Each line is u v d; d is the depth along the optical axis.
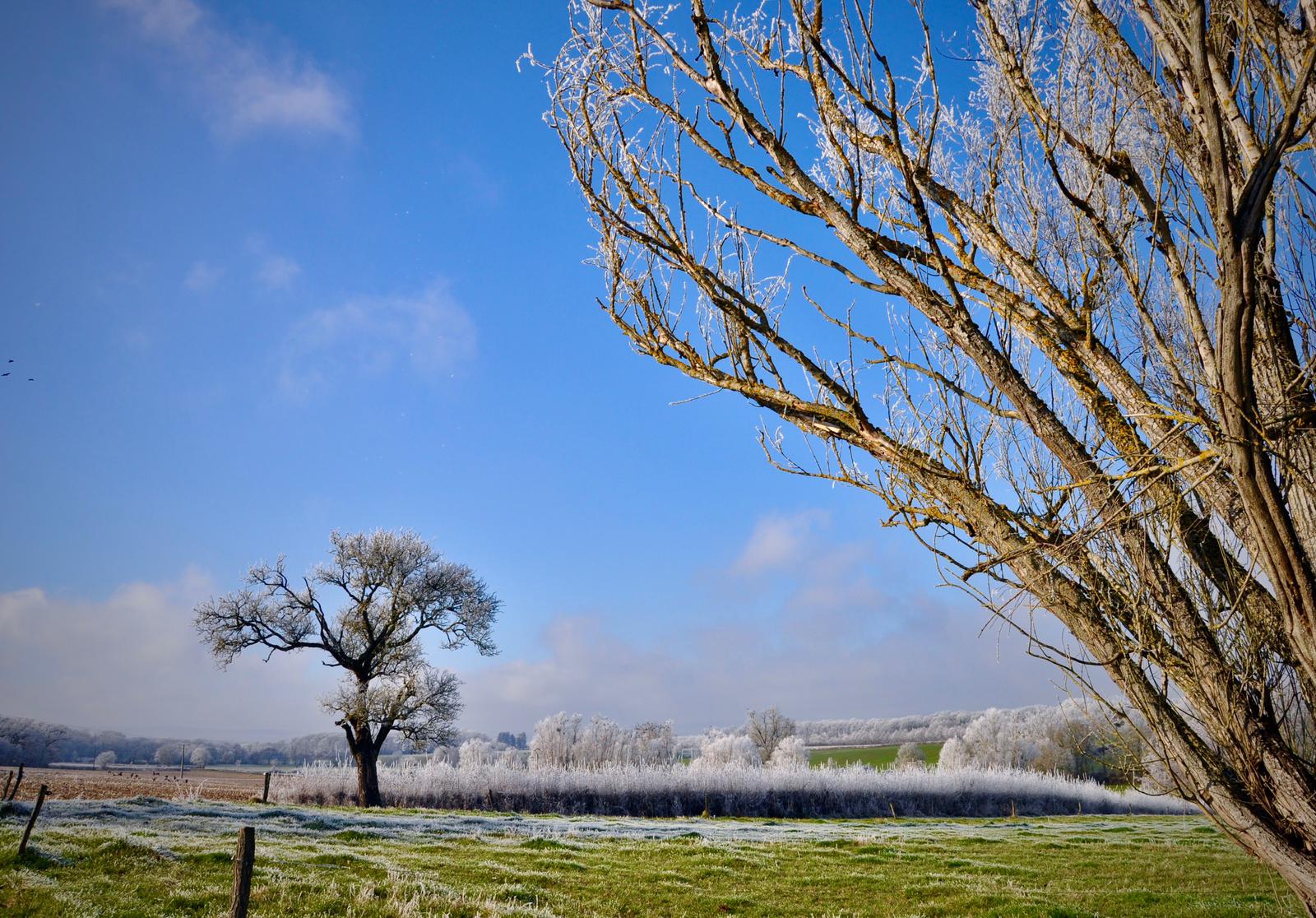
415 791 39.91
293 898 12.86
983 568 3.34
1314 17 2.50
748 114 3.56
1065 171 4.49
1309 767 3.04
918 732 118.56
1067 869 21.67
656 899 16.17
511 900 14.70
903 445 3.53
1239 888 18.36
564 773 42.59
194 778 64.75
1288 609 2.49
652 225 3.80
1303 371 2.91
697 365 3.79
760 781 43.62
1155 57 3.72
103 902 11.99
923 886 18.36
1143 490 2.85
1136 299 3.49
